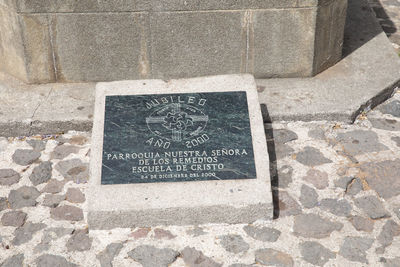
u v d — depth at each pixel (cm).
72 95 500
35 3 475
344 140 472
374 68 529
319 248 388
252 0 479
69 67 507
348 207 416
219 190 403
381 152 461
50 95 500
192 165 416
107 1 475
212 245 390
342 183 433
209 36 495
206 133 435
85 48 497
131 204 397
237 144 428
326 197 423
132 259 382
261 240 393
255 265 378
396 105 509
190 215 399
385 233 397
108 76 512
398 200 421
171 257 383
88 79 513
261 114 448
